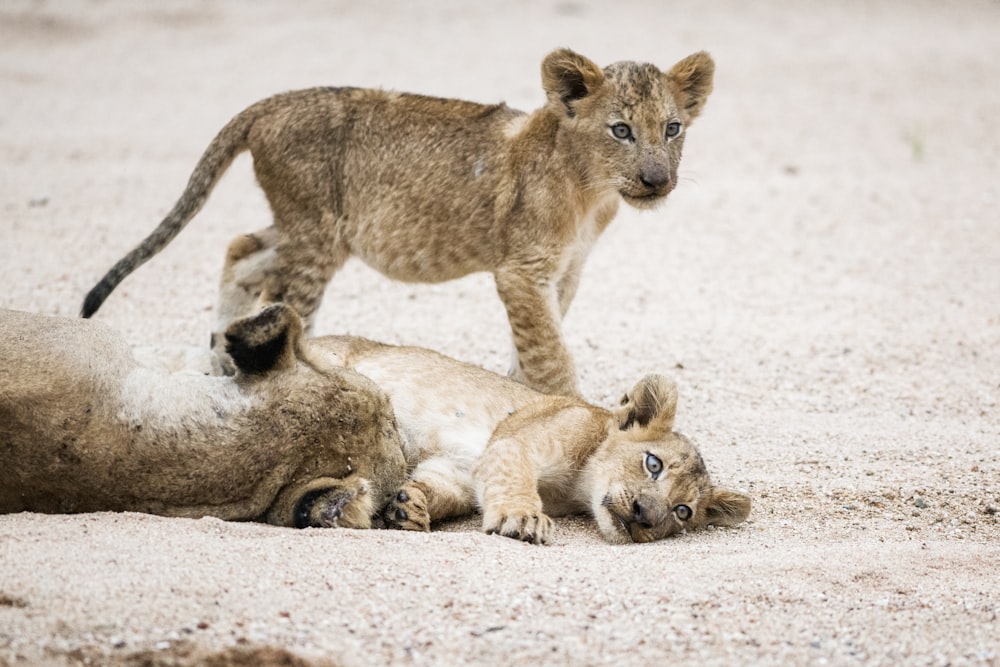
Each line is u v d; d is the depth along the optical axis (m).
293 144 12.49
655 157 12.10
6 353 8.05
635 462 9.69
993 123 29.33
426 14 40.88
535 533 8.85
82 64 33.47
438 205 12.53
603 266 18.72
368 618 6.96
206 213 20.84
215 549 7.67
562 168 12.25
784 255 19.45
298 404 8.52
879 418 12.86
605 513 9.51
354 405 8.68
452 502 9.55
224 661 6.33
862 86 32.97
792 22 41.22
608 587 7.68
